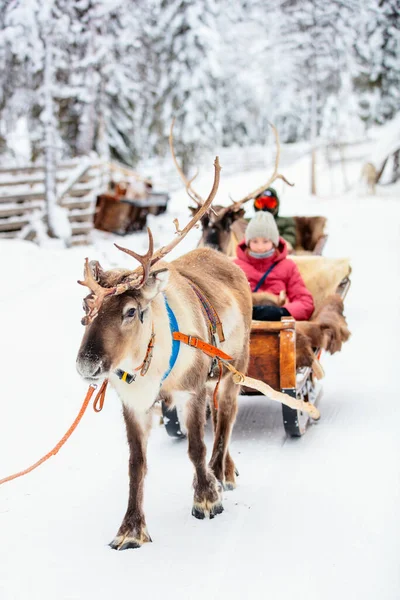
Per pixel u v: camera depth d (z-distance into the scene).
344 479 4.75
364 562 3.69
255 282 6.55
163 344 3.98
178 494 4.72
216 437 4.82
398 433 5.47
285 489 4.68
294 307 6.39
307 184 32.22
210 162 38.72
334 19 30.48
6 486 4.85
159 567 3.76
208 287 4.73
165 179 32.97
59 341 8.19
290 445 5.44
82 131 22.02
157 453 5.46
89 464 5.21
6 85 20.58
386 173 32.50
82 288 10.59
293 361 5.33
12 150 22.30
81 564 3.82
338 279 7.27
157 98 27.78
